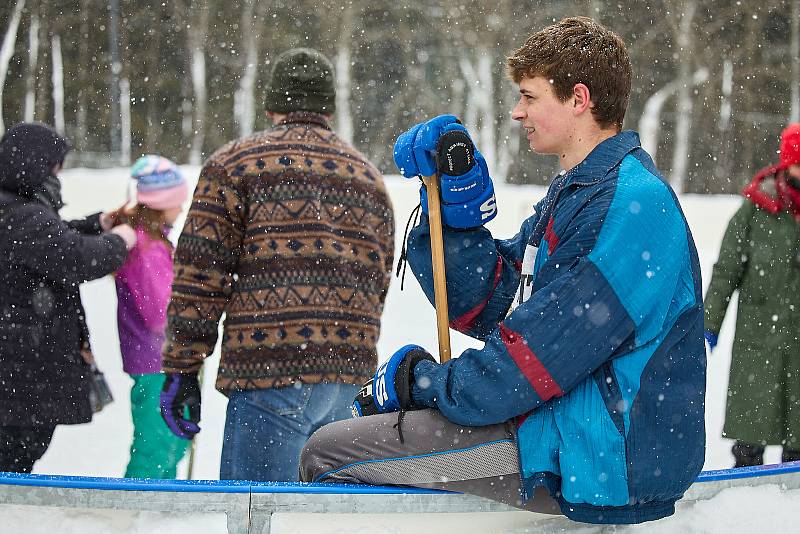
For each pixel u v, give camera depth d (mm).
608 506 5270
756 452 9938
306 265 6965
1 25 61281
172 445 9273
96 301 19688
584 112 5547
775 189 9664
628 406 5160
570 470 5176
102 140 67375
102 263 8555
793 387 9570
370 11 72688
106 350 15969
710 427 12570
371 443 5656
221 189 6984
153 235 9305
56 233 8289
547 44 5543
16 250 8133
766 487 6223
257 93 68688
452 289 6277
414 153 6051
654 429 5207
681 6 67750
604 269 5113
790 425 9562
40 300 8258
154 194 9289
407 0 70250
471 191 6043
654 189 5270
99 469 10656
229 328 7043
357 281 7195
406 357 5770
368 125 69375
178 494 5414
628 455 5148
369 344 7285
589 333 5098
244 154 7055
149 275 9195
